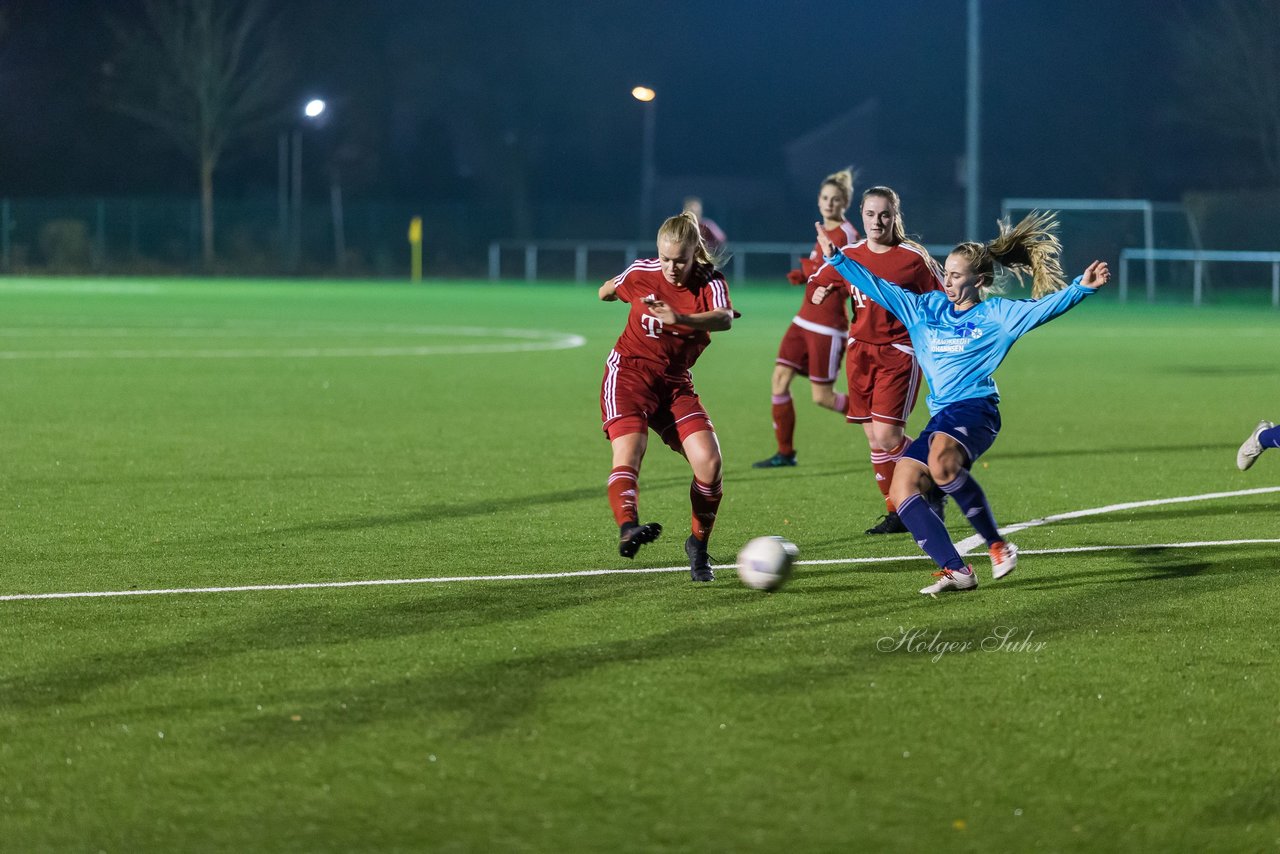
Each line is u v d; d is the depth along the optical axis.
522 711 8.19
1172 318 57.28
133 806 6.88
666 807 6.88
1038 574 12.01
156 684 8.69
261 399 25.86
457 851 6.41
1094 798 7.03
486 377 30.55
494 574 11.88
